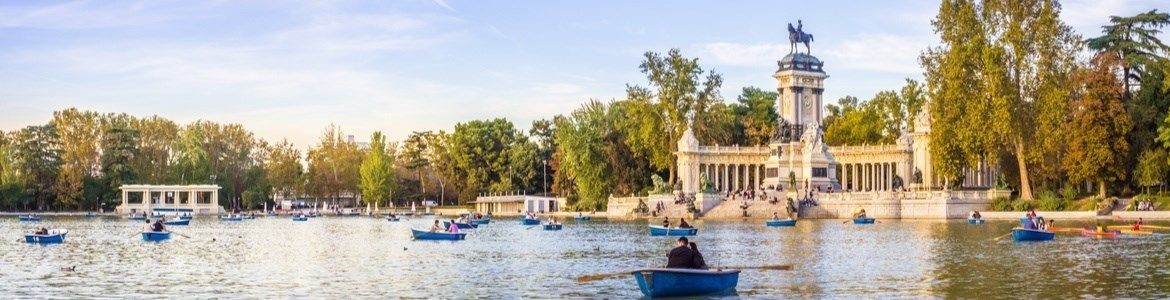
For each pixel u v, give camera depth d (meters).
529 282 61.62
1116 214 137.12
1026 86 146.88
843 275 62.66
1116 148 144.00
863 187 193.75
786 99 194.25
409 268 71.19
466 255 83.19
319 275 66.62
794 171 187.62
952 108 146.88
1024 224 97.75
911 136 185.75
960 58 145.50
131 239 110.56
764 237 105.19
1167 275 61.19
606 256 82.12
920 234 105.06
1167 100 148.50
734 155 199.50
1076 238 94.25
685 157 195.25
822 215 161.62
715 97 199.12
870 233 108.94
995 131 144.25
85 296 56.84
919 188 168.75
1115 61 146.62
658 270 52.34
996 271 64.56
